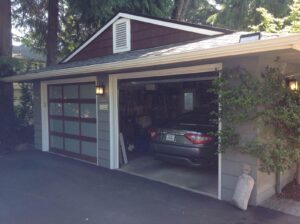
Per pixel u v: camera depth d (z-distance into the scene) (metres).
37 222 4.27
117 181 6.26
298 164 5.59
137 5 11.84
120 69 6.04
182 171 6.86
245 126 4.71
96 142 7.87
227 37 5.48
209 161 6.15
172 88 10.07
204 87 9.31
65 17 13.34
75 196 5.35
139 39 7.47
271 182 5.10
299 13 9.55
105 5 10.79
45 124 9.86
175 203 4.98
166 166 7.30
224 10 16.19
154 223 4.23
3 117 10.10
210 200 5.11
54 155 9.13
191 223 4.21
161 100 10.12
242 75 4.63
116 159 7.35
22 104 11.27
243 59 4.65
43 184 6.07
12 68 10.06
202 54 4.36
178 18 14.02
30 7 13.03
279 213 4.49
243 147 4.68
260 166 4.68
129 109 9.32
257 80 4.49
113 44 8.11
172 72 5.87
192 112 7.48
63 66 8.26
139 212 4.62
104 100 7.40
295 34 3.43
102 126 7.54
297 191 5.33
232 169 4.94
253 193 4.73
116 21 7.98
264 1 14.32
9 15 10.59
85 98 8.17
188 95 9.80
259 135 4.59
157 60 4.98
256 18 14.73
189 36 6.48
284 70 5.09
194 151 6.07
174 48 5.73
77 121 8.55
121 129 8.96
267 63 4.68
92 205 4.92
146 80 7.27
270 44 3.66
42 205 4.92
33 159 8.52
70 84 8.70
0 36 10.35
